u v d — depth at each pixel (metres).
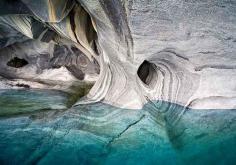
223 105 6.33
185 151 5.12
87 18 6.68
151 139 5.36
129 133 5.49
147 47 5.16
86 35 6.93
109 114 6.15
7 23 7.86
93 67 10.05
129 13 4.37
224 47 5.37
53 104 7.13
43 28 7.65
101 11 4.62
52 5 5.48
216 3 4.46
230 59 5.65
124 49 5.25
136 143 5.21
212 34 5.05
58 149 4.95
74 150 4.94
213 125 5.88
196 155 5.01
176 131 5.73
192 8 4.48
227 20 4.77
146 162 4.76
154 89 6.88
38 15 5.89
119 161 4.75
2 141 5.06
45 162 4.60
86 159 4.74
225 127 5.81
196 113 6.29
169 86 6.59
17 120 5.86
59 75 10.03
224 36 5.10
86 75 10.12
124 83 6.38
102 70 7.10
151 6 4.31
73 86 9.25
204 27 4.89
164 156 4.93
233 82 6.08
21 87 8.86
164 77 6.63
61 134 5.39
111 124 5.78
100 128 5.64
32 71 10.10
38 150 4.88
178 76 6.30
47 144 5.08
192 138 5.50
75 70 10.18
